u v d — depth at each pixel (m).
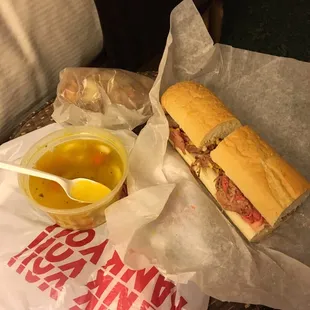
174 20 0.44
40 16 0.45
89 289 0.34
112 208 0.36
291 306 0.33
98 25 0.53
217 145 0.42
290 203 0.36
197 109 0.43
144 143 0.42
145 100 0.47
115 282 0.34
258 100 0.46
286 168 0.38
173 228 0.36
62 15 0.47
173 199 0.38
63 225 0.38
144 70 0.63
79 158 0.41
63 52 0.50
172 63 0.47
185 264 0.34
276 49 0.81
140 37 0.59
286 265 0.35
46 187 0.39
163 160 0.41
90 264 0.35
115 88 0.47
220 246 0.35
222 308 0.34
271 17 0.86
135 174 0.40
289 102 0.45
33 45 0.46
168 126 0.43
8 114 0.47
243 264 0.34
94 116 0.46
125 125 0.46
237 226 0.39
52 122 0.48
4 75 0.44
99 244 0.37
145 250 0.35
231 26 0.85
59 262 0.36
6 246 0.37
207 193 0.42
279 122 0.44
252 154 0.39
